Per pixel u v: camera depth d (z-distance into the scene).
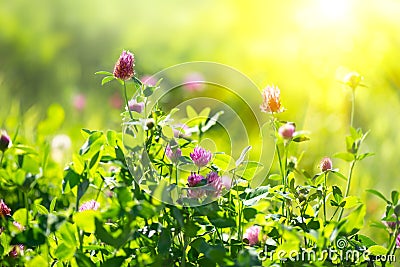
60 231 1.84
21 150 2.06
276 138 1.94
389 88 3.38
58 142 2.43
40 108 3.25
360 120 3.06
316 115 3.06
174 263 1.87
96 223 1.80
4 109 2.71
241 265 1.78
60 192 2.16
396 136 2.68
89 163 1.87
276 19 4.24
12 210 2.14
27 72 4.39
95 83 4.15
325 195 1.95
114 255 1.84
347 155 1.97
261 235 1.89
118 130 2.98
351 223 1.81
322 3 3.77
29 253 1.95
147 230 1.88
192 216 1.84
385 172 2.55
